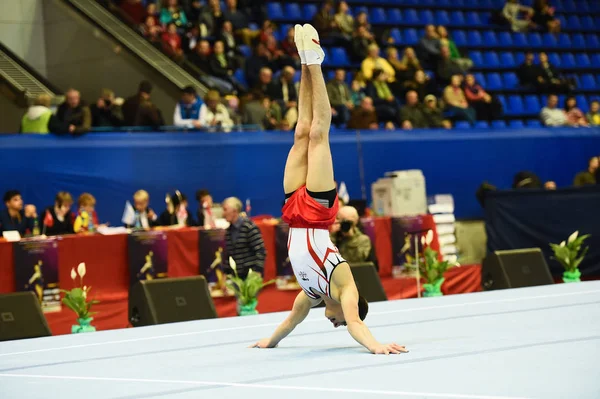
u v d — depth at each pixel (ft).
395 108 69.36
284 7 82.17
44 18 69.56
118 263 44.34
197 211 51.29
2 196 48.24
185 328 29.32
